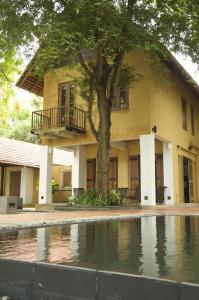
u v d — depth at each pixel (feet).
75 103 53.47
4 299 5.57
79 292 5.17
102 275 5.01
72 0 33.09
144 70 48.37
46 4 36.24
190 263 6.18
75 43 33.53
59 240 10.02
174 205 49.65
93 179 57.77
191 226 15.42
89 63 43.52
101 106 41.81
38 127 53.36
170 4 37.24
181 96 59.98
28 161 71.87
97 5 32.48
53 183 66.95
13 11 36.40
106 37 34.04
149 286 4.65
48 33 34.40
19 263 5.95
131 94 48.91
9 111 55.52
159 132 48.85
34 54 39.42
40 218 19.02
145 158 46.29
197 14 36.88
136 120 47.91
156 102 49.32
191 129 64.49
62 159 78.74
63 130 49.65
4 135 121.60
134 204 44.78
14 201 36.78
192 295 4.33
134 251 7.78
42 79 58.44
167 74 47.70
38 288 5.60
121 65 43.24
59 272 5.43
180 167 56.24
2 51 43.16
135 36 36.11
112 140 49.29
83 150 58.18
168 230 13.34
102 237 10.85
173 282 4.50
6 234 11.86
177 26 38.40
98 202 39.19
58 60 38.45
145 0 37.78
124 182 55.77
